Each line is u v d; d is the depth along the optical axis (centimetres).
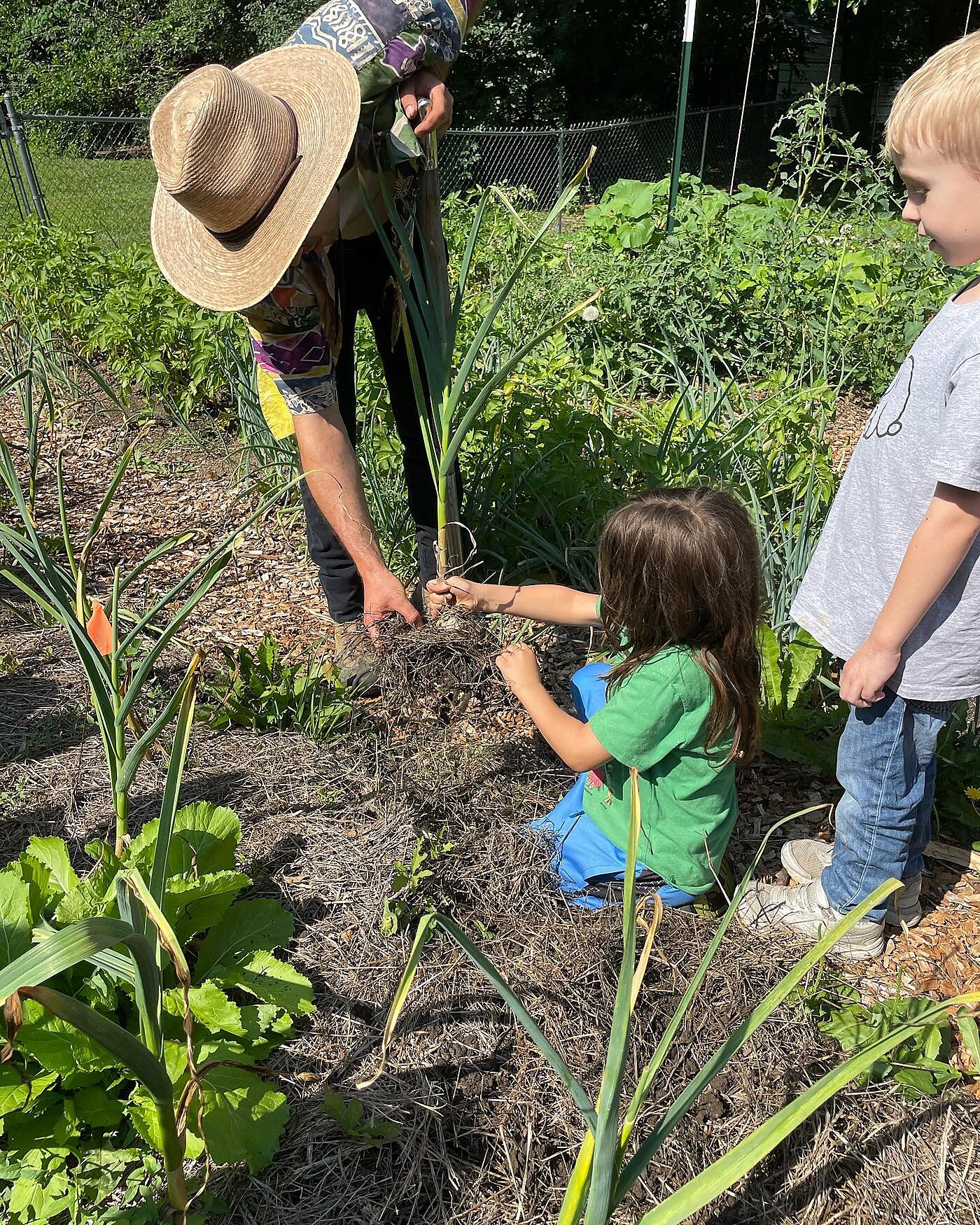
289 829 222
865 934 204
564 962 194
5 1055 105
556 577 332
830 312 481
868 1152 170
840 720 258
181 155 185
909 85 166
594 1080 174
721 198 729
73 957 96
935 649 180
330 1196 155
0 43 1822
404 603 233
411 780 231
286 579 345
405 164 226
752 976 195
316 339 217
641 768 193
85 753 244
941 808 245
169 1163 135
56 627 301
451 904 206
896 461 181
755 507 292
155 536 371
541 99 1598
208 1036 167
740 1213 161
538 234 220
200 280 203
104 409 482
